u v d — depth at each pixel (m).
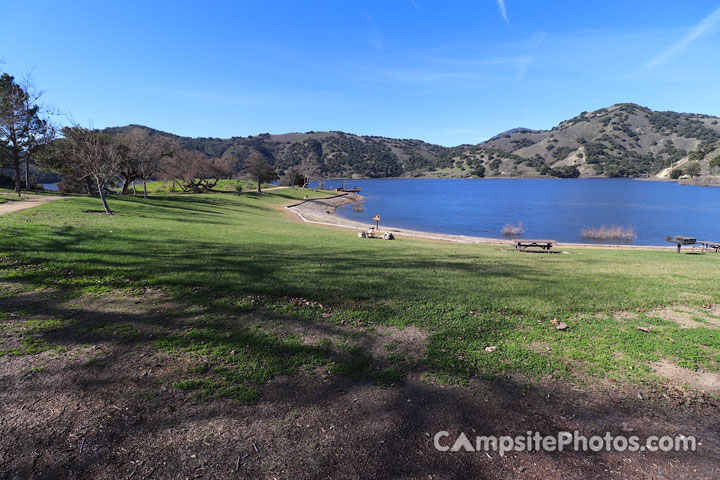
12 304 6.21
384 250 14.89
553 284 9.00
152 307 6.35
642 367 4.76
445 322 6.08
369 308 6.61
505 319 6.33
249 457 2.99
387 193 117.94
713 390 4.26
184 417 3.45
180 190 65.19
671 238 18.95
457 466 3.00
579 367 4.74
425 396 3.99
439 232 35.81
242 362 4.52
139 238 12.77
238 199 52.53
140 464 2.86
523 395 4.09
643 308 7.23
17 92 27.89
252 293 7.21
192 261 9.67
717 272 11.61
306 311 6.36
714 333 5.91
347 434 3.32
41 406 3.52
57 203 22.61
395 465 2.98
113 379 4.04
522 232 35.12
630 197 86.56
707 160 174.75
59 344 4.84
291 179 100.81
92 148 20.08
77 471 2.77
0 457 2.87
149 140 42.53
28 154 31.97
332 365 4.55
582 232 33.72
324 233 22.23
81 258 9.15
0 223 13.13
